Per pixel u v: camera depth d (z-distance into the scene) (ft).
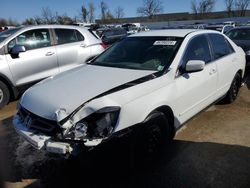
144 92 11.48
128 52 15.05
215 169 12.19
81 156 9.87
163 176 11.74
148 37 15.58
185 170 12.14
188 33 15.21
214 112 18.47
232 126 16.35
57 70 23.34
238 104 19.88
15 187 11.27
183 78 13.41
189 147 14.01
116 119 10.37
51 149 9.86
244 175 11.75
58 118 10.04
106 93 10.83
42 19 156.35
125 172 11.87
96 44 25.96
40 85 12.75
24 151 14.15
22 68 21.31
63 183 11.48
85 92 11.03
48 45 22.88
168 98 12.34
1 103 20.66
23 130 10.91
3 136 15.94
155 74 12.54
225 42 18.38
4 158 13.44
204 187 11.05
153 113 11.72
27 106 11.40
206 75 15.15
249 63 28.86
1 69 20.22
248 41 31.27
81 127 9.91
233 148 13.89
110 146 10.10
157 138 12.25
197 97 14.61
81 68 14.58
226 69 17.49
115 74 12.82
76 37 24.81
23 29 21.89
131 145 10.72
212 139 14.83
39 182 11.59
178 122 13.44
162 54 13.88
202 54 15.46
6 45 20.75
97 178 11.69
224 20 200.03
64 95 11.03
